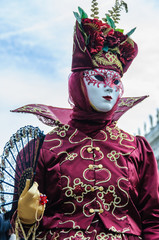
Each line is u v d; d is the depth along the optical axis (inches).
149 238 183.8
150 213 189.2
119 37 204.1
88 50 198.2
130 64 209.5
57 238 177.9
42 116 202.8
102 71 195.2
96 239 176.2
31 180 172.9
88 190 182.1
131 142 197.6
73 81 200.1
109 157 189.2
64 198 182.9
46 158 189.8
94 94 193.8
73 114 200.7
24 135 181.0
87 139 192.7
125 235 180.1
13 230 169.5
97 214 180.1
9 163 178.7
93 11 210.4
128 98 219.9
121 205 183.8
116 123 205.5
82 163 186.7
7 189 176.6
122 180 184.9
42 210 172.4
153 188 192.4
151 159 197.5
